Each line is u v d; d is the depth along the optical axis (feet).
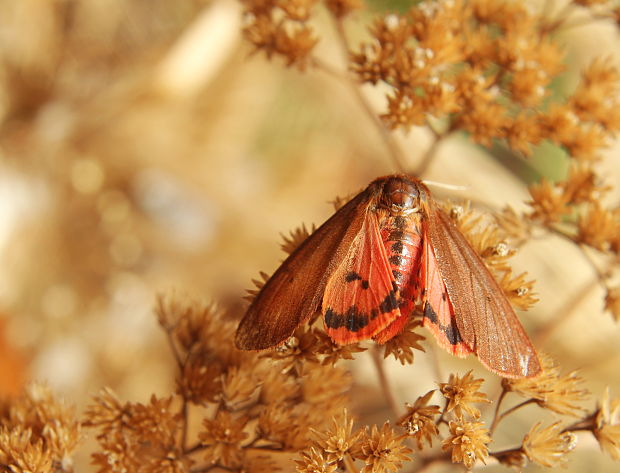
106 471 0.50
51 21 0.78
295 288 0.47
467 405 0.47
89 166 0.78
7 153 0.75
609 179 0.71
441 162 0.73
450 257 0.48
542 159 0.76
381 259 0.47
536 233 0.72
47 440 0.50
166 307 0.52
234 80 0.82
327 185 0.83
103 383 0.72
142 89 0.79
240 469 0.50
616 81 0.56
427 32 0.54
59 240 0.75
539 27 0.58
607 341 0.69
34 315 0.72
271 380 0.51
